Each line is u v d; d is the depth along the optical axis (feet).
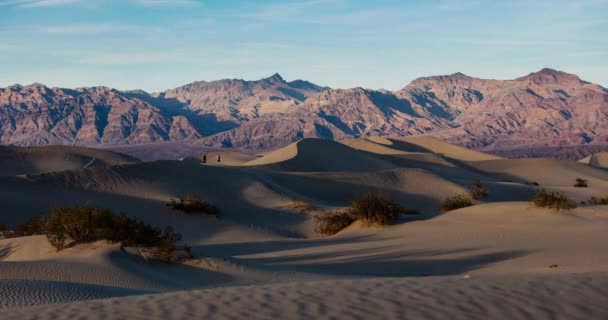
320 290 30.40
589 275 33.35
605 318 24.31
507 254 72.69
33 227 95.50
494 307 25.96
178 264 64.08
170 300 28.71
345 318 24.76
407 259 73.36
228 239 113.80
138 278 55.26
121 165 162.50
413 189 210.18
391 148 430.20
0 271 53.57
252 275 60.70
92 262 58.80
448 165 365.61
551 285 29.96
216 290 31.35
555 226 95.66
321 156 319.68
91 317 25.59
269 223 135.44
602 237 80.07
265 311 26.11
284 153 330.95
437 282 32.27
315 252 83.25
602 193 233.14
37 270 54.34
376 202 114.93
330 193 197.36
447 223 107.96
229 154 444.14
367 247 85.76
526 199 217.97
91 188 143.95
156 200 138.51
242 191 164.86
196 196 138.00
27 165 306.96
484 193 206.90
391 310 25.80
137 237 69.46
